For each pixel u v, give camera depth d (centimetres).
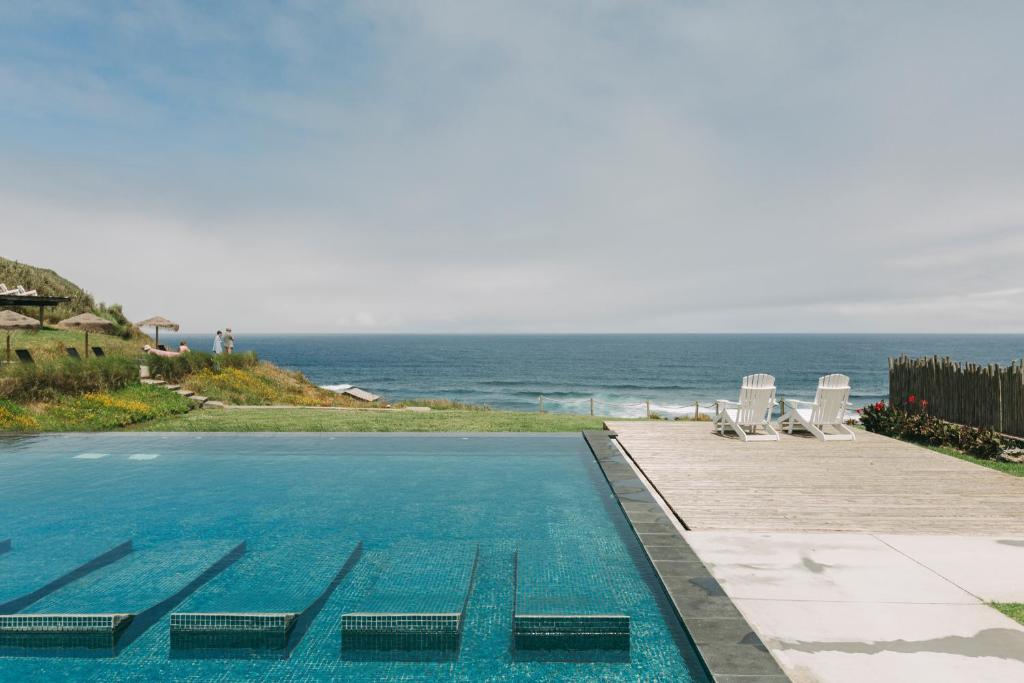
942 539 436
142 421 1196
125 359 1574
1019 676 248
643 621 338
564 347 18350
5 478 730
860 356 11931
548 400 4550
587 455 860
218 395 1681
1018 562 388
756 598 332
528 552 466
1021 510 516
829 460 748
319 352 15150
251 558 458
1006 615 309
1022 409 818
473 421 1202
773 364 9788
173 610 365
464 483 702
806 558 396
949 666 257
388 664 303
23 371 1206
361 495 648
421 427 1105
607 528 529
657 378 7531
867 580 358
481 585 404
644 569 425
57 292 3262
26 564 445
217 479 726
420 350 16300
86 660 308
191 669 298
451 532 520
